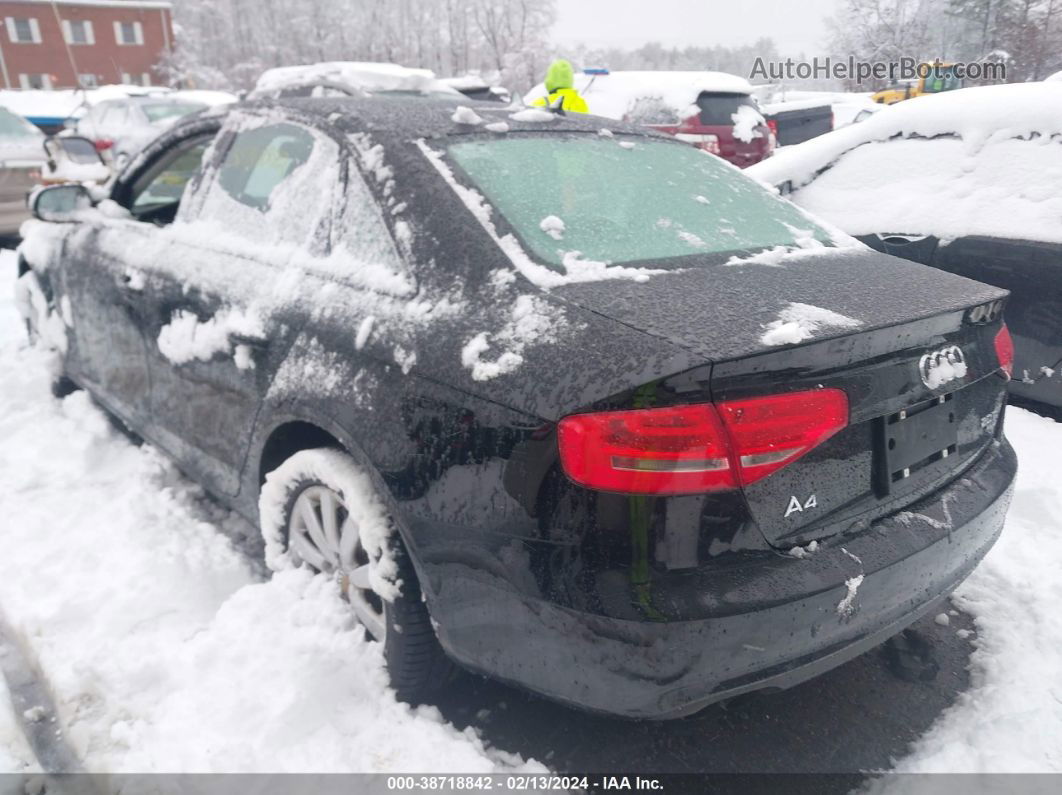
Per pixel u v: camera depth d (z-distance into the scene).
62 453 3.61
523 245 2.05
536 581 1.73
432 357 1.94
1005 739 2.16
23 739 2.15
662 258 2.14
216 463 2.86
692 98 9.57
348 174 2.44
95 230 3.64
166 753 2.02
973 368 2.12
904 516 1.95
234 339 2.58
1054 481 3.32
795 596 1.69
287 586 2.48
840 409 1.75
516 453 1.75
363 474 2.22
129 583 2.67
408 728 2.10
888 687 2.39
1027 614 2.64
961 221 4.14
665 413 1.62
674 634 1.63
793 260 2.26
